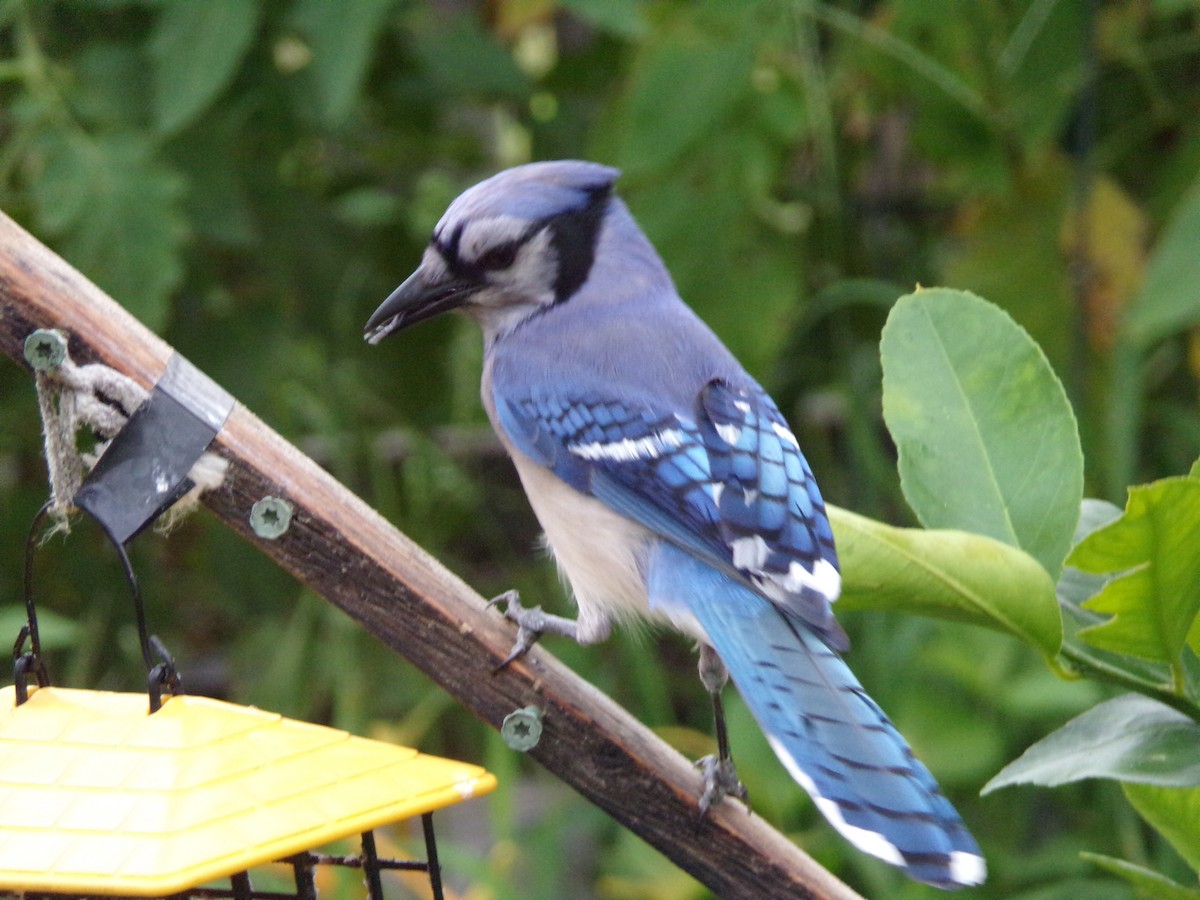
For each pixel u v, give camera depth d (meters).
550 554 7.58
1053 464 5.03
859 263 10.86
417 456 10.98
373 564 4.97
